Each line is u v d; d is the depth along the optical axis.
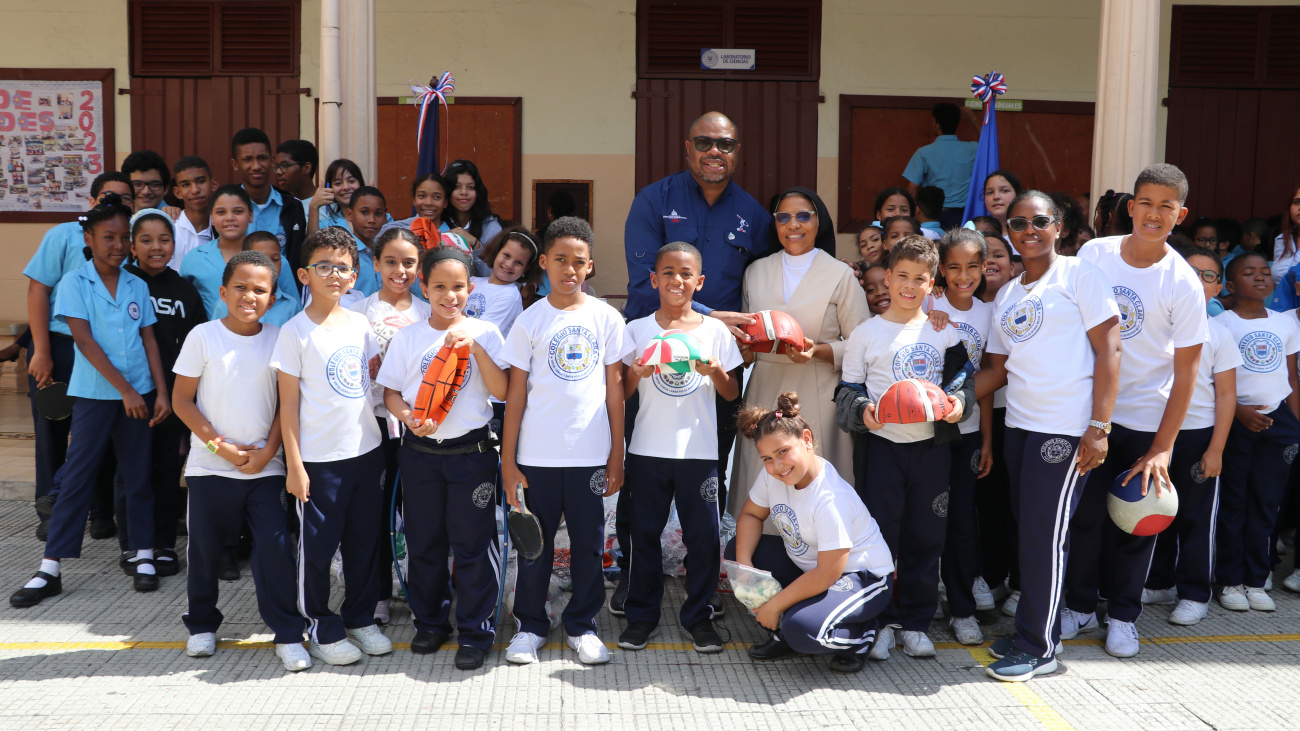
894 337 3.42
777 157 7.45
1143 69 4.97
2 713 2.93
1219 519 4.06
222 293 3.39
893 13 7.38
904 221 4.32
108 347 4.03
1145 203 3.35
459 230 4.80
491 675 3.28
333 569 4.12
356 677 3.25
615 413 3.44
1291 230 5.20
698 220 3.96
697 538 3.50
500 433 3.89
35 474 5.12
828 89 7.42
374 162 5.19
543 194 7.46
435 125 5.68
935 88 7.43
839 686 3.21
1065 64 7.43
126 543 4.33
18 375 7.70
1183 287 3.34
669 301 3.46
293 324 3.34
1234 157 7.41
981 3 7.38
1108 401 3.18
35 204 7.52
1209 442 3.75
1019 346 3.32
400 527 3.88
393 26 7.33
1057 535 3.24
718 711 3.02
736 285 3.98
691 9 7.36
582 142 7.43
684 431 3.46
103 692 3.10
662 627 3.76
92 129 7.45
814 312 3.73
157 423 4.10
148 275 4.22
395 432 3.63
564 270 3.36
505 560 3.73
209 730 2.85
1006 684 3.23
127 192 4.96
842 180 7.46
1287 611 4.00
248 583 4.19
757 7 7.36
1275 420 4.03
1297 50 7.36
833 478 3.35
